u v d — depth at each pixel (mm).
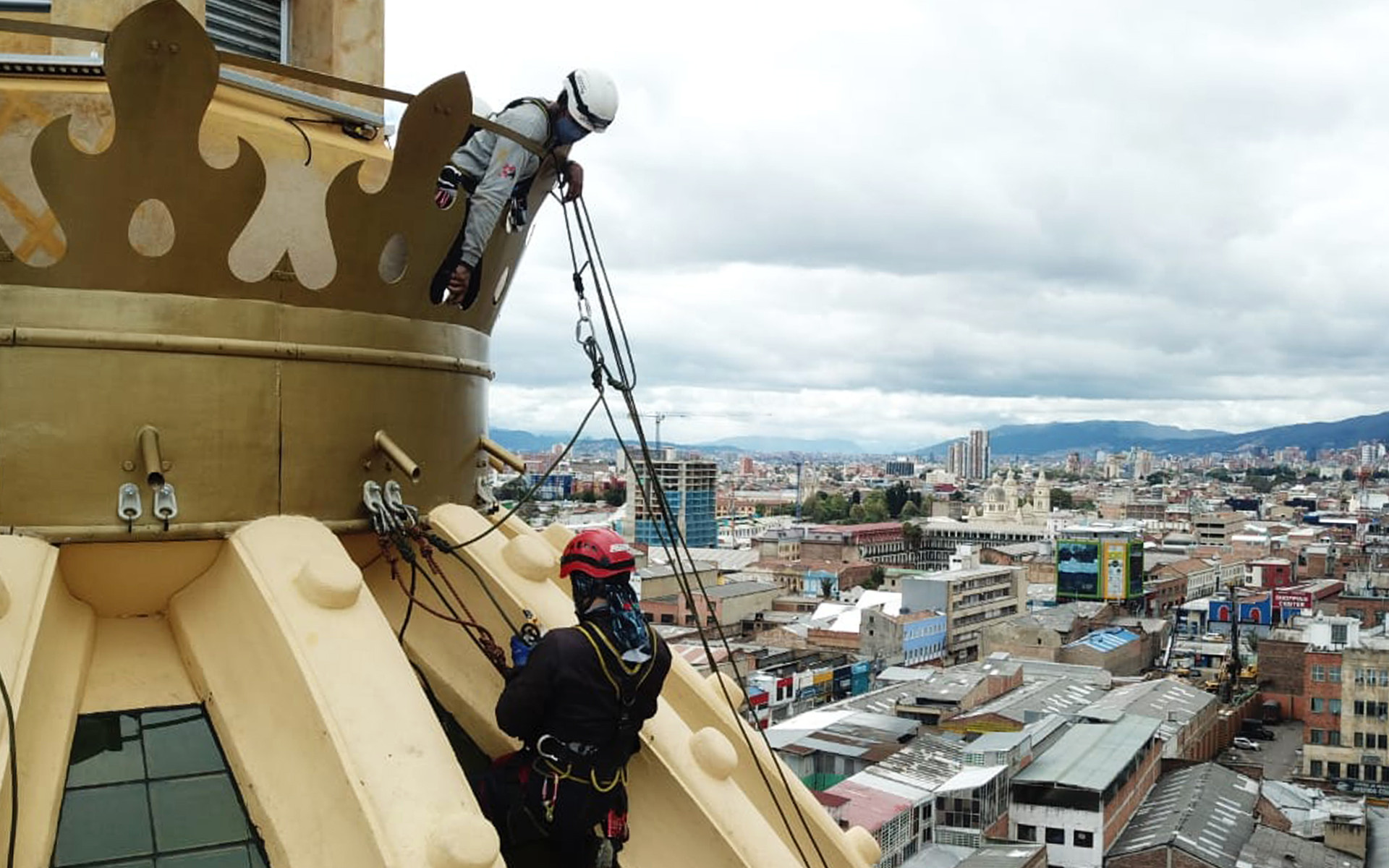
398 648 5070
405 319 6051
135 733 5008
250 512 5461
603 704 5059
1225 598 198000
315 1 7223
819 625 163625
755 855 5641
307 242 5984
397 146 5551
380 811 4418
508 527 6941
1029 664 137375
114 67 4730
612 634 5105
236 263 5746
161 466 5211
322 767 4625
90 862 4543
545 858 5582
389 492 5910
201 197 5113
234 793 4867
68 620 5156
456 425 6555
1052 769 84312
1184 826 83375
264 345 5461
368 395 5855
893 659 151750
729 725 6828
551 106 6547
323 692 4742
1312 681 116625
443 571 6414
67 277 5086
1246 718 141000
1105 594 199000
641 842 5703
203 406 5320
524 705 5023
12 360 5012
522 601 6078
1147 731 95562
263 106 6234
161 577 5391
